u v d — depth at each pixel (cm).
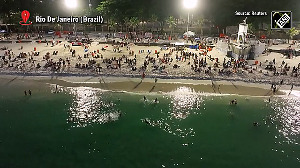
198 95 5031
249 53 6894
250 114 4406
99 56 7156
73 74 5947
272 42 8369
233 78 5672
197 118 4300
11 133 3897
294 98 4884
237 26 9531
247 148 3594
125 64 6506
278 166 3250
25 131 3950
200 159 3378
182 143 3684
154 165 3269
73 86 5434
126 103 4756
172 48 8000
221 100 4844
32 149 3556
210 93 5103
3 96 5025
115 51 7612
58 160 3350
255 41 7569
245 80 5591
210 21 10406
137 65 6444
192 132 3941
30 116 4356
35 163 3300
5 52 7169
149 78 5769
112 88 5331
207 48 7838
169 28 10238
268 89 5234
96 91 5212
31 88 5366
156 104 4719
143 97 4953
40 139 3766
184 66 6353
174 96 5000
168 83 5538
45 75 5941
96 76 5881
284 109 4538
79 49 7806
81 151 3519
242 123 4162
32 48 7838
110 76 5878
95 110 4538
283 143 3697
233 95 5022
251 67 6122
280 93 5078
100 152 3500
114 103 4759
